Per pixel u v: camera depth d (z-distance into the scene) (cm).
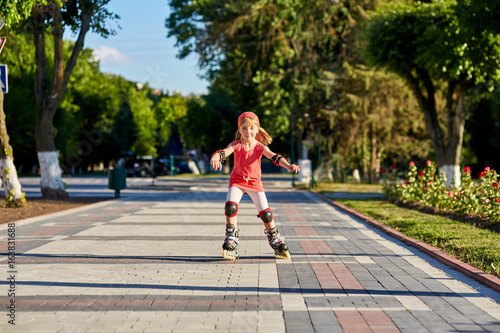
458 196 1314
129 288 554
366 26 2248
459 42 1777
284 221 1264
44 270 649
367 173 3925
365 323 427
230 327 418
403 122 3456
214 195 2419
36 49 1930
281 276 615
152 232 1035
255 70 3659
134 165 5309
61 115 4628
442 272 636
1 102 1509
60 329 413
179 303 493
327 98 3362
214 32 3319
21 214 1384
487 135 4331
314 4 3300
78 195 2419
